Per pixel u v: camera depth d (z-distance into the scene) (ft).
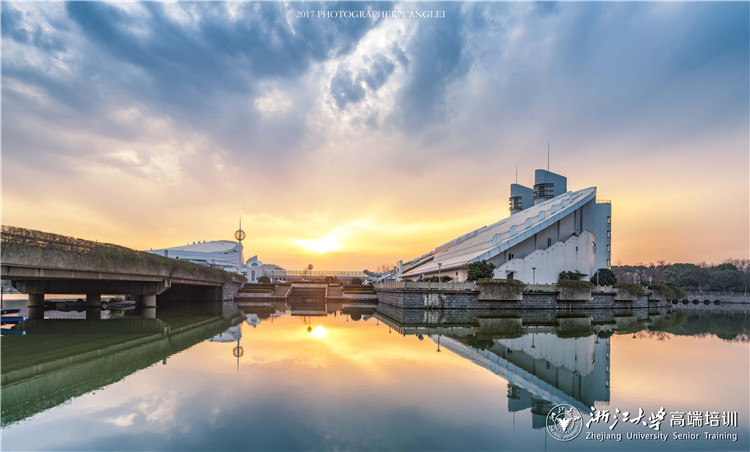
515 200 371.35
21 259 78.28
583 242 228.43
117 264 107.34
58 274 91.20
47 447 31.58
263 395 43.75
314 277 451.12
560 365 61.98
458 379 50.93
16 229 77.56
